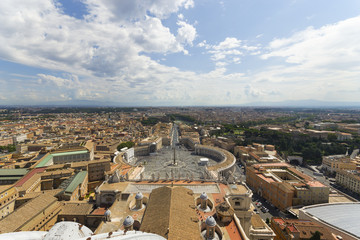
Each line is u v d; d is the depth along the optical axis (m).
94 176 155.12
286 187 130.75
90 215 90.06
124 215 84.88
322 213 108.38
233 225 76.75
